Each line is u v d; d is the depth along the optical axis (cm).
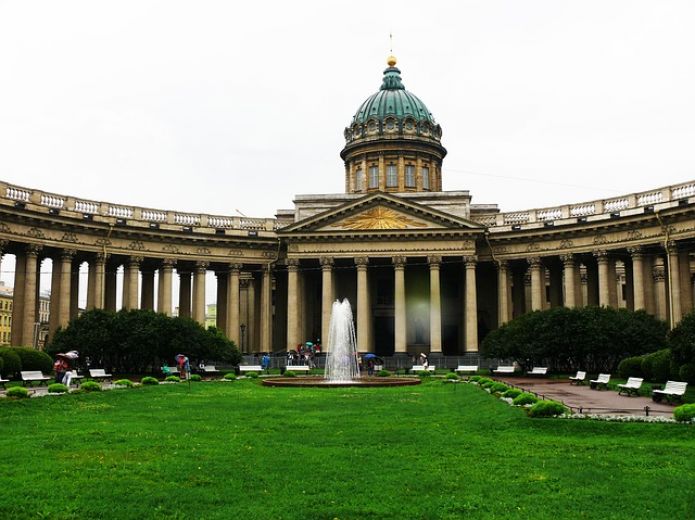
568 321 5047
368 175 8150
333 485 1355
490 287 7400
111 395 3117
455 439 1886
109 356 4994
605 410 2469
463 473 1465
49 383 3903
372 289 7450
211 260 6731
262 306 6944
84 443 1800
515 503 1239
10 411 2427
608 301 6038
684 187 5566
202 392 3422
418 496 1284
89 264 6269
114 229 6112
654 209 5600
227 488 1332
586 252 6188
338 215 6681
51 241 5722
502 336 5359
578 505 1227
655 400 2872
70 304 6147
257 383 4216
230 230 6788
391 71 8738
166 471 1466
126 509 1186
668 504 1227
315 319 7450
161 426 2134
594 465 1547
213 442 1833
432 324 6475
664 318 6419
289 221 7225
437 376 5100
